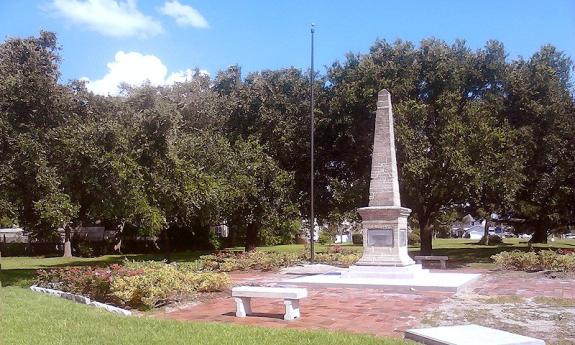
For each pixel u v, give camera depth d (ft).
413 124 81.30
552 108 85.61
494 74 88.53
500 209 100.78
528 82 88.12
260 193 94.84
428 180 83.10
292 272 69.05
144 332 27.45
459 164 75.41
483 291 49.03
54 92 62.69
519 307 38.96
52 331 27.53
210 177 81.71
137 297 40.50
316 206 100.89
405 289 49.08
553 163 91.50
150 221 70.18
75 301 40.93
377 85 84.43
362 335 27.32
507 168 79.10
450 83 86.07
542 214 103.50
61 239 131.85
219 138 91.81
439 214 111.75
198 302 42.96
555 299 42.57
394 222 55.52
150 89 76.54
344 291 48.91
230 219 100.63
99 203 69.31
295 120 96.89
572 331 30.25
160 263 53.72
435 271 70.28
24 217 66.69
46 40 65.72
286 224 101.14
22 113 61.57
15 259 110.73
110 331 27.58
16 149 59.57
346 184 95.91
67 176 62.49
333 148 94.58
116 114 71.67
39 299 40.27
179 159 74.64
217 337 26.27
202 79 104.47
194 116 96.22
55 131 61.41
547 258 67.67
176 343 24.91
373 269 55.06
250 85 101.65
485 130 76.84
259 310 38.83
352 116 86.99
